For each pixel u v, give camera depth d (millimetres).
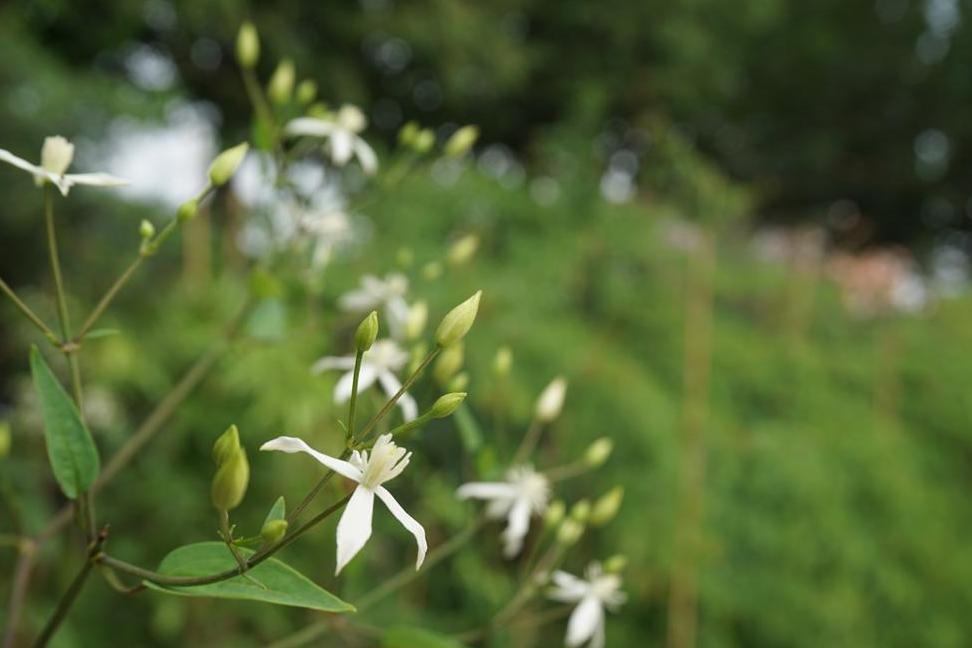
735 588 786
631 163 1864
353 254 685
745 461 847
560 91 2100
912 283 1311
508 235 839
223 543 259
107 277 802
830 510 838
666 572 721
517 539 367
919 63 3480
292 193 383
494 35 1787
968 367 1115
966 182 3512
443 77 1799
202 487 640
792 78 3477
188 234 738
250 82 375
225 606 623
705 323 833
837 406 990
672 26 2131
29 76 832
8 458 624
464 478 411
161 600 610
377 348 336
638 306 858
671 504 731
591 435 720
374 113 1998
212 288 708
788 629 783
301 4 1603
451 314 258
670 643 719
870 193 3537
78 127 864
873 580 867
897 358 1107
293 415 582
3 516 584
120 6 1313
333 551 578
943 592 912
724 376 891
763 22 2732
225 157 298
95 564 270
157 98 911
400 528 464
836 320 1175
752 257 1080
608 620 747
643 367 809
